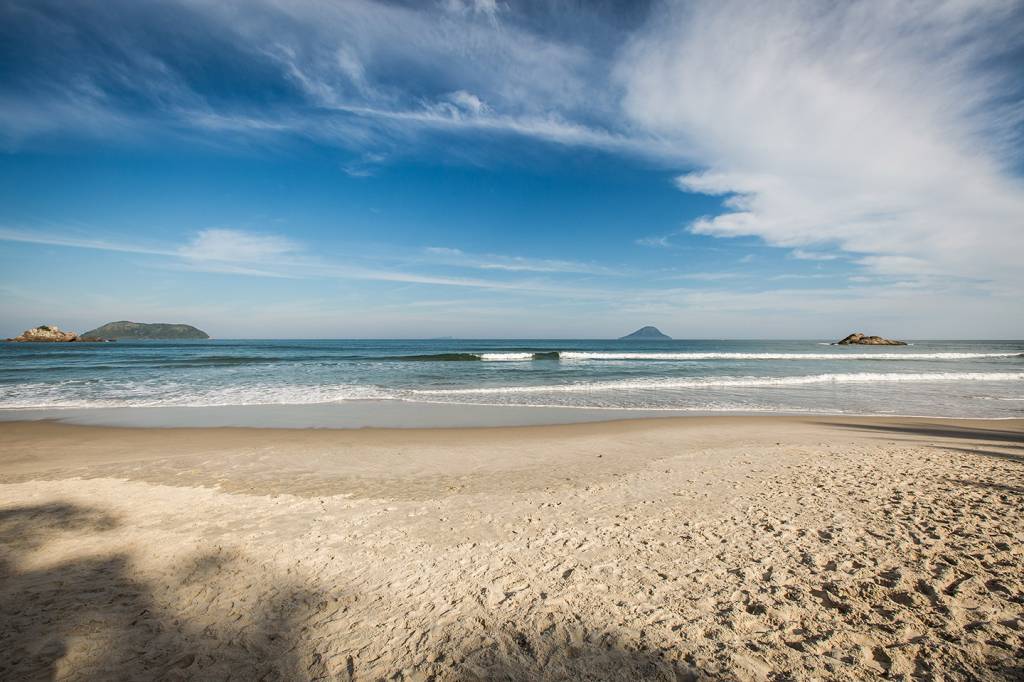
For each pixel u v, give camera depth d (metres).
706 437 11.07
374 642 3.38
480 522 5.62
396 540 5.07
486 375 25.86
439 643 3.37
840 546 4.83
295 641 3.40
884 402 17.20
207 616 3.69
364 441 10.52
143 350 56.41
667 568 4.42
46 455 9.21
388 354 47.53
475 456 9.25
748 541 4.99
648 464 8.59
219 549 4.82
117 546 4.88
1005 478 7.38
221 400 16.61
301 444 10.21
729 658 3.15
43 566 4.44
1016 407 16.19
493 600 3.91
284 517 5.76
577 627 3.53
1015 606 3.68
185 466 8.41
